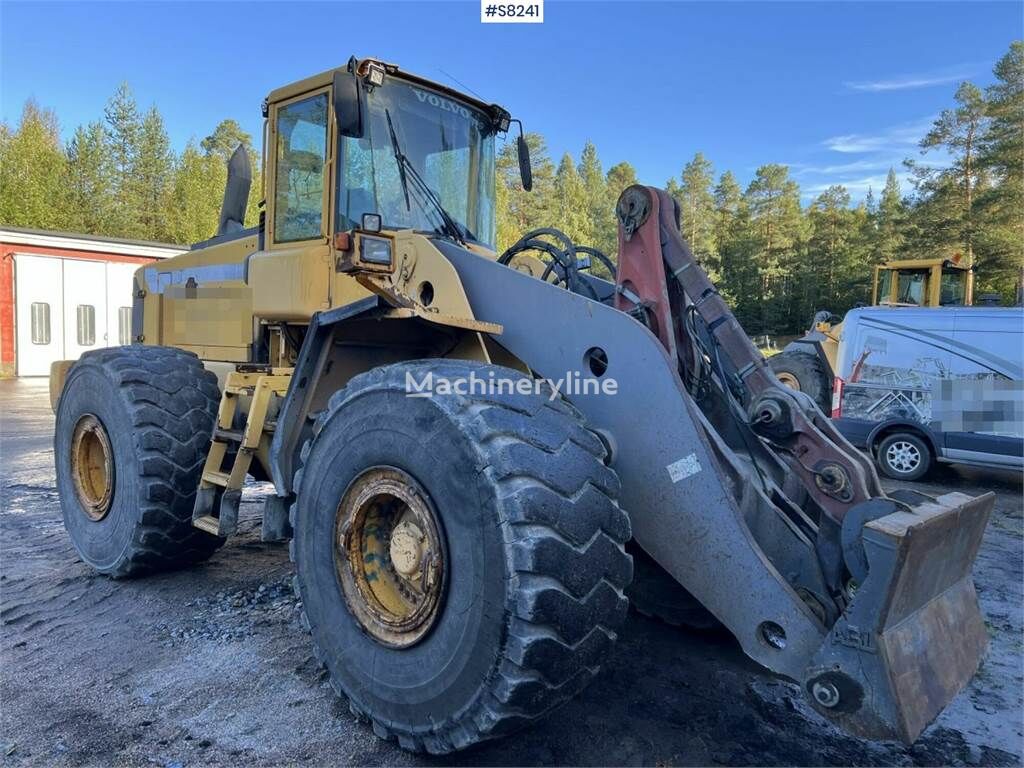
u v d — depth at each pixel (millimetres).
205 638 3484
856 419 9016
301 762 2477
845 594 2570
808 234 66625
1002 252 35812
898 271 14281
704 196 73875
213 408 4285
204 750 2555
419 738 2330
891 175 74312
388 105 3668
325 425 2732
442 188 3902
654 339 2557
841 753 2613
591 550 2146
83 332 23219
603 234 60906
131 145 47531
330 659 2660
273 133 3965
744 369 2770
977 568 5113
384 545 2617
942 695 2180
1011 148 36406
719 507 2400
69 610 3861
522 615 2018
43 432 11078
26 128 43250
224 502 3596
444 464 2252
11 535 5305
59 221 40031
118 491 4199
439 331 3078
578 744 2598
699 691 3012
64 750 2562
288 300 3730
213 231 45656
